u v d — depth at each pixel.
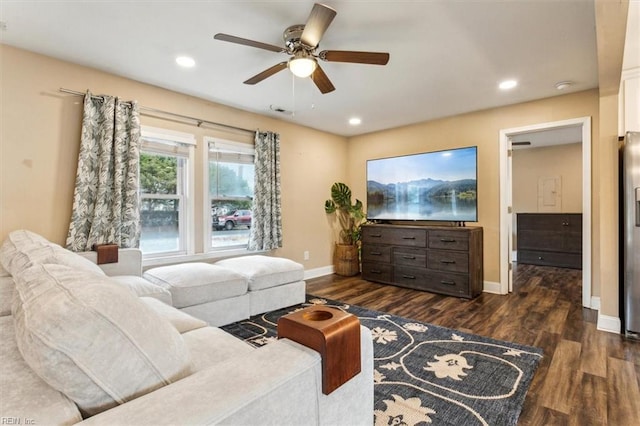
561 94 3.57
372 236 4.73
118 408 0.62
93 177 2.88
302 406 0.78
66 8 2.05
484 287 4.16
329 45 2.52
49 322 0.66
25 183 2.60
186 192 3.66
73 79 2.82
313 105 3.96
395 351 2.38
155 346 0.77
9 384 0.75
